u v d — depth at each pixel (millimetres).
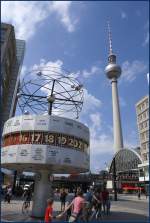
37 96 21688
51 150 18109
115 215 22844
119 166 113688
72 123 19484
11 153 18484
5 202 32656
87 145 20672
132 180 100000
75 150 19062
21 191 46438
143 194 84750
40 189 19609
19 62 108500
